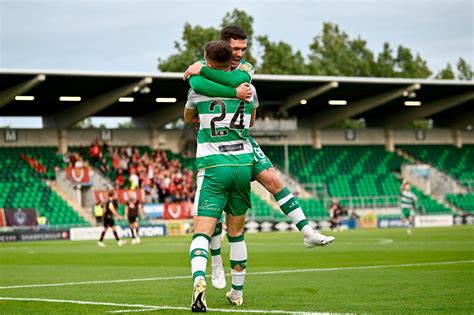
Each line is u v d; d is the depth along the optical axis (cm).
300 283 1251
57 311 938
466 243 2628
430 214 5431
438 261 1714
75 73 4119
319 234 929
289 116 5528
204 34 7556
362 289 1126
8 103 4547
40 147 5009
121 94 4519
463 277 1288
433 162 5950
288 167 5534
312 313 855
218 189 912
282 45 8062
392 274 1392
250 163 925
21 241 4109
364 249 2345
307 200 5222
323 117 5656
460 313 849
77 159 4875
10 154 4884
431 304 933
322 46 9119
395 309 889
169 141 5397
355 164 5728
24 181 4688
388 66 9038
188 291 1168
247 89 907
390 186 5597
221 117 908
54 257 2398
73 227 4422
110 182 4891
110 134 5259
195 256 883
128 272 1650
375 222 5009
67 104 4934
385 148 5947
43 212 4475
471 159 6103
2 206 4441
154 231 4506
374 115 6022
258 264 1791
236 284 959
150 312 891
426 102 5612
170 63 7412
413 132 6084
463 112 6088
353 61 8844
